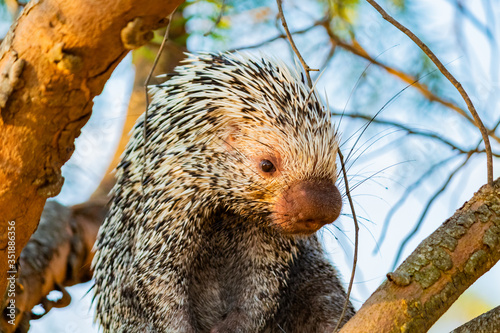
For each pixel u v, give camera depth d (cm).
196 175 479
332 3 617
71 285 616
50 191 305
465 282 309
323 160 455
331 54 620
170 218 481
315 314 523
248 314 490
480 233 313
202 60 511
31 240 580
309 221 440
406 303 304
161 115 498
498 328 317
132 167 508
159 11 255
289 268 513
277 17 593
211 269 509
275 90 472
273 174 462
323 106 488
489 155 286
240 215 494
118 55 272
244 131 473
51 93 276
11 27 277
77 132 297
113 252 511
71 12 259
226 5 578
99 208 632
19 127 284
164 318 473
